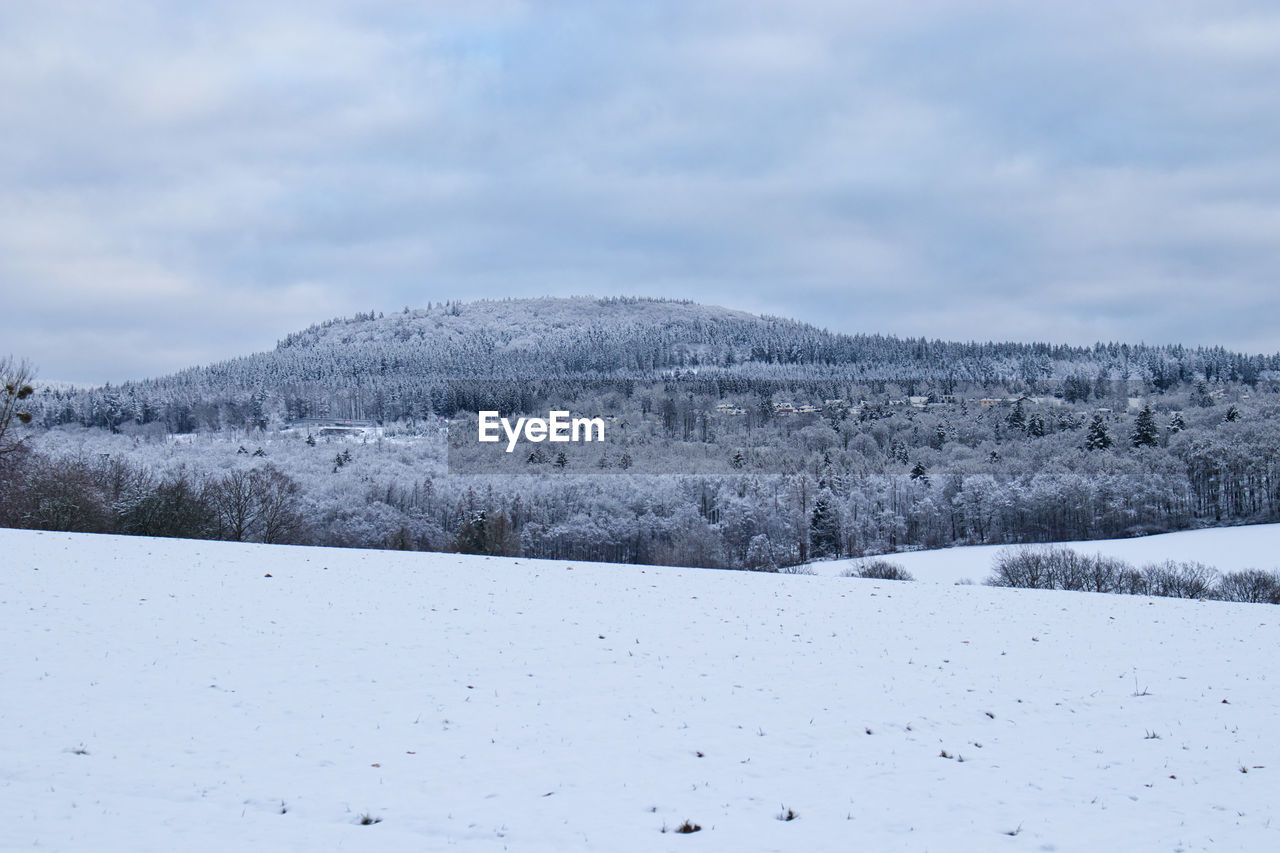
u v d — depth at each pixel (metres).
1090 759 12.15
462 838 8.91
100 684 13.28
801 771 11.28
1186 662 17.88
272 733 11.70
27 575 21.55
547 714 13.11
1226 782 11.36
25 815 8.84
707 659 16.84
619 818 9.58
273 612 19.09
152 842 8.45
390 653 16.17
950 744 12.58
